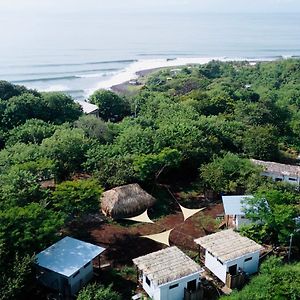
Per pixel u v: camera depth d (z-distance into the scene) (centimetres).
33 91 8431
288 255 3578
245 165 5078
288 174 5309
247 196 4184
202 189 5050
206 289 3231
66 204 3734
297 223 3700
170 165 4925
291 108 10294
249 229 3756
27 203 3728
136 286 3253
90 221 4244
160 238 3603
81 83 13688
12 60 16012
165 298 2994
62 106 7750
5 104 7150
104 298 2770
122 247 3791
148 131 5575
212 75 16338
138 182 4862
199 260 3597
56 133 5541
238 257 3247
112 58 18488
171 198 4853
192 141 5512
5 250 2958
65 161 4994
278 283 2894
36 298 3042
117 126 6700
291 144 7588
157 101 8744
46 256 3181
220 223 4241
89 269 3269
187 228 4175
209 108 8712
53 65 15850
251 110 8225
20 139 5806
